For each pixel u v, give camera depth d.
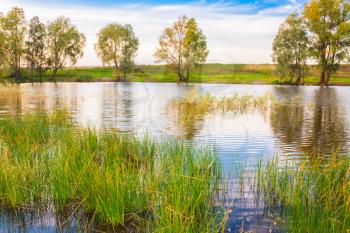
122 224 6.55
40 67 76.44
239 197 7.73
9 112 22.62
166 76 75.44
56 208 7.24
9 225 6.52
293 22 63.16
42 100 32.31
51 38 77.88
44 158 8.99
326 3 60.59
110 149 10.26
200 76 66.56
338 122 19.64
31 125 14.19
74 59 79.62
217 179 8.68
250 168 9.92
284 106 28.31
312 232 5.83
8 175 7.73
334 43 61.50
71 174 7.90
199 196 6.49
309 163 10.49
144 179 7.61
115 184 7.00
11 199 7.33
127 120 19.75
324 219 6.05
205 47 63.50
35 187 7.69
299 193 7.19
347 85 65.12
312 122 19.61
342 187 6.98
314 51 62.31
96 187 7.13
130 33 78.94
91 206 7.09
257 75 70.25
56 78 80.06
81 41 80.25
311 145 13.38
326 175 7.75
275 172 8.43
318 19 61.66
